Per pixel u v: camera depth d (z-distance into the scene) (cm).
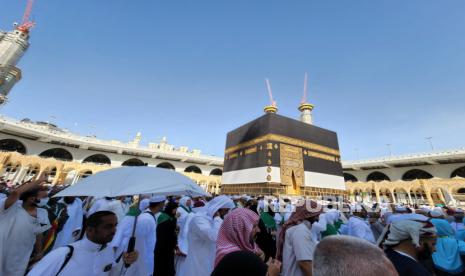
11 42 4416
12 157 3045
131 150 4644
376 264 97
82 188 227
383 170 4691
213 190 4625
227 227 215
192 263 306
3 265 262
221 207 378
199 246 314
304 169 2155
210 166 5519
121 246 307
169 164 5362
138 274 318
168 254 391
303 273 234
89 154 4566
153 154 4875
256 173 2039
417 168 4272
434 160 3884
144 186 234
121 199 638
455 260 318
